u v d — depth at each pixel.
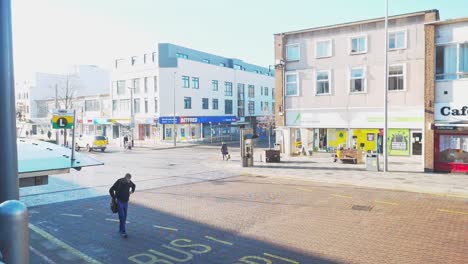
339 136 30.48
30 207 14.86
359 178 20.44
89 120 64.69
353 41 29.22
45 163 4.61
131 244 10.16
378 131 28.92
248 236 10.73
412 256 8.95
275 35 32.12
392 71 27.67
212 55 68.00
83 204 15.41
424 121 22.64
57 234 11.14
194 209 14.16
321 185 19.08
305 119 31.27
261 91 76.12
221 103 64.75
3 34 2.29
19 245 1.98
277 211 13.65
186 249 9.72
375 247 9.63
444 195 16.22
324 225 11.73
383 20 27.80
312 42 30.72
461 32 21.84
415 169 23.52
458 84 21.83
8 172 2.32
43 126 71.56
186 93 57.72
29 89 73.75
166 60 55.97
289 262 8.71
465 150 21.59
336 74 29.83
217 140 60.81
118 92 61.31
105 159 33.59
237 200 15.69
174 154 38.53
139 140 59.06
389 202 14.88
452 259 8.72
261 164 27.42
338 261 8.71
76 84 74.69
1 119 2.29
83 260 9.03
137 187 19.12
